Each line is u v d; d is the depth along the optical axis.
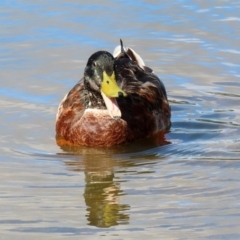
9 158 13.62
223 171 12.95
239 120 15.30
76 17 19.80
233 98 16.28
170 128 15.18
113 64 14.08
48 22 19.52
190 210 11.51
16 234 10.86
